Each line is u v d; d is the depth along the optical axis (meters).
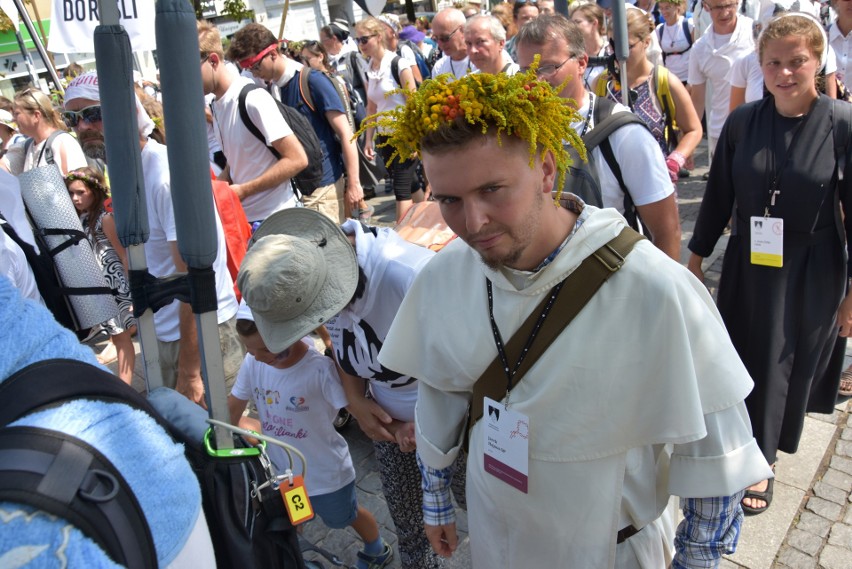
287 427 2.28
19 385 0.78
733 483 1.25
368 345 1.96
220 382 1.17
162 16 1.02
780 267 2.38
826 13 4.33
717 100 5.41
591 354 1.22
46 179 3.46
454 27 5.44
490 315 1.33
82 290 3.59
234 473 1.17
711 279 4.48
